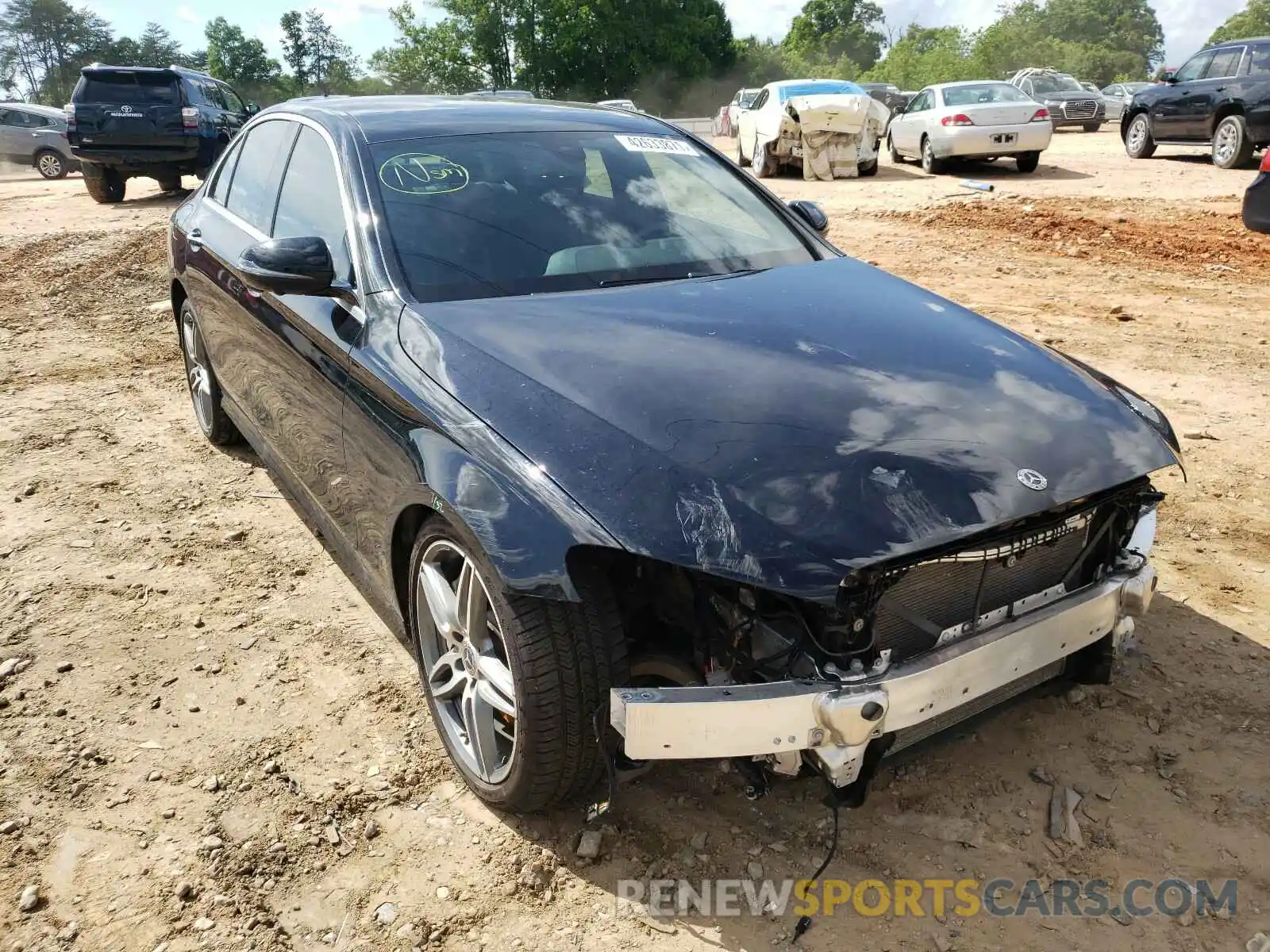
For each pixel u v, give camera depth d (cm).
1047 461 235
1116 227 1051
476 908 239
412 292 297
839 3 10356
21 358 687
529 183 342
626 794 271
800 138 1662
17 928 235
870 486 218
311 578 394
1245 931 226
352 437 299
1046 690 279
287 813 269
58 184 2130
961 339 288
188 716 310
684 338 272
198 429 552
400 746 296
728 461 221
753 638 224
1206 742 286
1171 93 1638
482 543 227
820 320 290
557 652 229
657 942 228
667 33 5850
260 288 306
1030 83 2728
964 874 244
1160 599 359
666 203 357
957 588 232
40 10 10462
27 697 319
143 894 244
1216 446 490
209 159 1617
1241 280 829
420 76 5891
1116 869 244
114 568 400
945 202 1294
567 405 241
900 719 215
